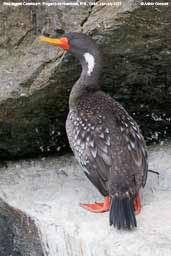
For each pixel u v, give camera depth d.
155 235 9.54
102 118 10.20
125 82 11.23
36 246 10.68
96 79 10.72
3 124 11.45
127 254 9.31
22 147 12.01
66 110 11.51
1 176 11.82
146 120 12.02
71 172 11.77
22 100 11.09
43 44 11.15
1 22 11.38
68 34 10.59
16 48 11.38
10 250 11.19
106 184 9.80
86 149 10.01
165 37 10.40
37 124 11.62
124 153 9.86
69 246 10.00
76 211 10.44
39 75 11.00
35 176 11.73
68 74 10.91
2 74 11.20
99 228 9.89
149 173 11.29
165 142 12.32
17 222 10.96
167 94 11.50
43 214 10.54
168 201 10.41
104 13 10.42
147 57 10.73
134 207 9.91
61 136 11.99
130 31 10.31
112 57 10.71
